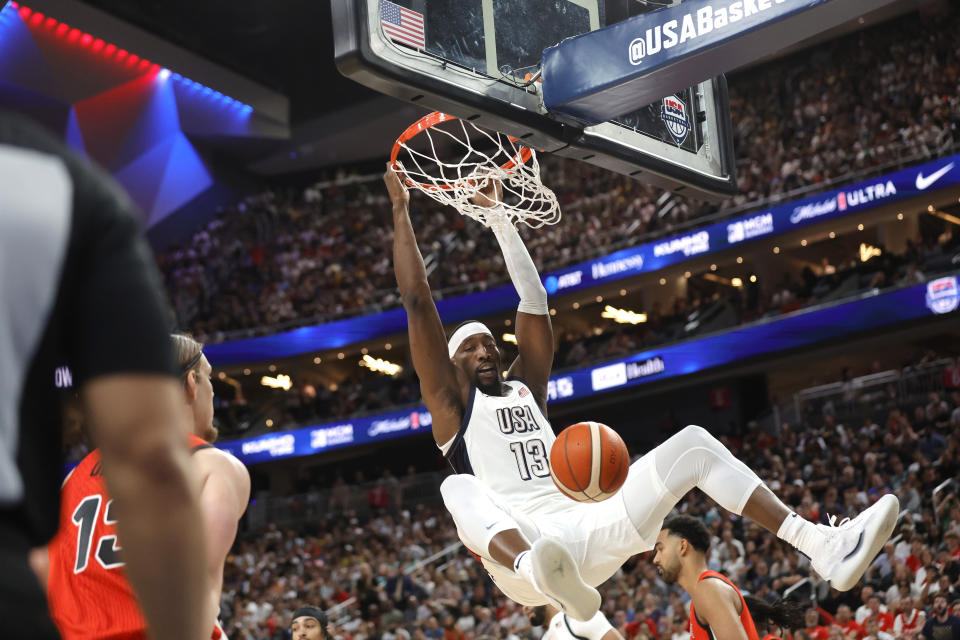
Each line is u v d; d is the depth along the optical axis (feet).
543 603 11.79
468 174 14.32
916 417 51.24
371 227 86.53
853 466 48.85
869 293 58.23
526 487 12.22
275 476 79.56
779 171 70.03
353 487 67.00
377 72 11.08
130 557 3.05
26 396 2.90
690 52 11.35
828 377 67.82
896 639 30.53
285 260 85.76
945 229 65.41
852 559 10.57
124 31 71.82
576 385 68.18
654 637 33.68
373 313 77.87
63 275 2.88
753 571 38.14
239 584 57.36
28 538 2.89
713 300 69.56
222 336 80.94
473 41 12.25
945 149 58.70
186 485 3.05
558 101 12.48
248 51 79.61
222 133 84.12
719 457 11.45
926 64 68.49
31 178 2.87
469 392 12.82
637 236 69.62
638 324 71.77
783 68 77.61
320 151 89.45
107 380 2.89
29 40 71.56
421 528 58.65
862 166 63.00
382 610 43.88
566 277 71.77
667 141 14.37
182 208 86.94
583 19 13.84
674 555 12.73
